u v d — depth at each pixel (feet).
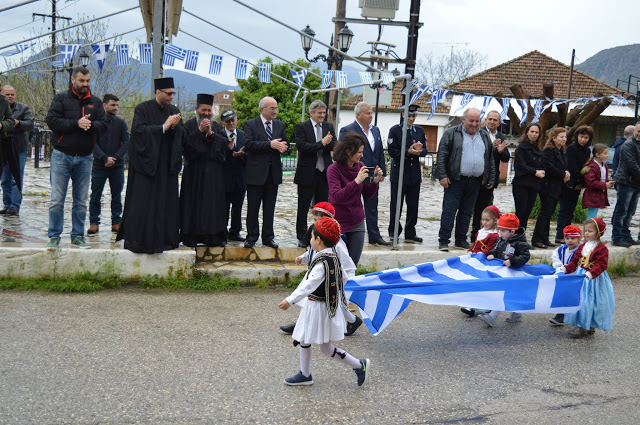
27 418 13.46
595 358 19.48
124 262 24.47
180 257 24.91
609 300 21.43
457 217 30.37
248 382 16.15
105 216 35.14
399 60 54.70
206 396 15.12
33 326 19.47
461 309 23.79
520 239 22.81
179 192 27.71
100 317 20.74
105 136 28.94
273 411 14.49
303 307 16.15
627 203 32.01
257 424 13.78
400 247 29.96
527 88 100.78
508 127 88.89
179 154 24.70
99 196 28.94
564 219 33.32
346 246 22.22
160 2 27.07
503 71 104.32
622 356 19.76
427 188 70.38
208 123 25.20
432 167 85.51
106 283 24.12
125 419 13.67
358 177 20.88
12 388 14.94
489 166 30.19
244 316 21.76
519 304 20.89
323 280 15.96
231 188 28.43
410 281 21.57
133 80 110.63
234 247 26.94
